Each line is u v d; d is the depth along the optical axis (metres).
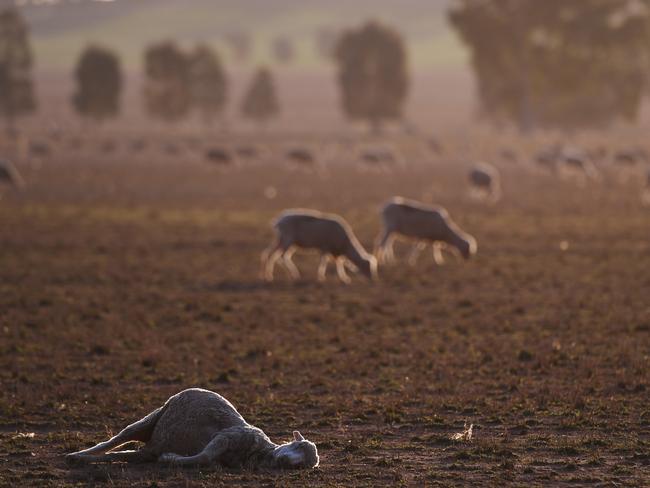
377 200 185.00
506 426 46.78
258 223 147.12
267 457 38.12
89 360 62.38
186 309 81.12
